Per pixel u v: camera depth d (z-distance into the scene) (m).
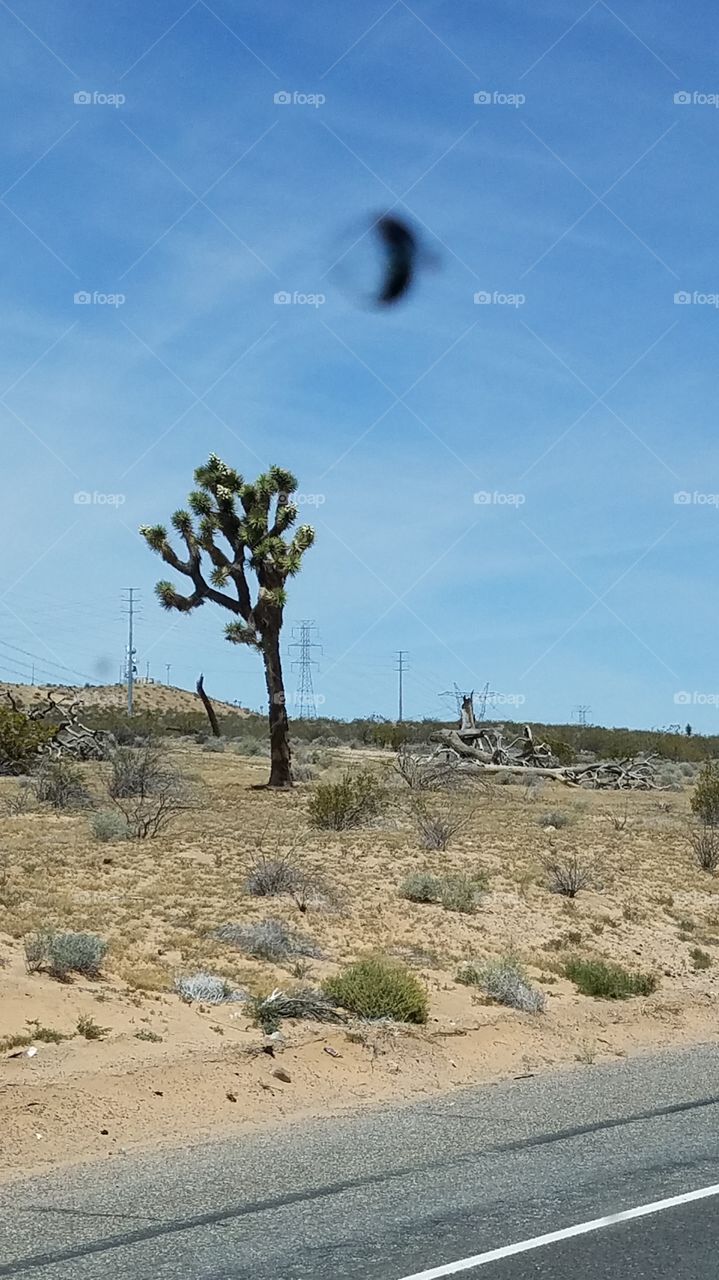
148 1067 10.90
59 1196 7.89
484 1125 9.99
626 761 62.84
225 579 40.84
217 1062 11.28
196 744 74.88
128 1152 9.07
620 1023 15.02
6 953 14.56
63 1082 10.27
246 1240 6.97
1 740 46.44
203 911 18.83
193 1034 12.45
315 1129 9.86
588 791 52.84
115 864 22.98
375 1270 6.46
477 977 16.03
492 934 19.53
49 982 13.38
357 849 27.30
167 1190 8.02
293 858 24.55
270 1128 9.90
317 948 17.02
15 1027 11.84
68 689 134.50
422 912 20.44
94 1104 9.97
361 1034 12.80
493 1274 6.41
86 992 13.25
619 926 21.19
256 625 41.94
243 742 70.25
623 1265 6.55
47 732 48.22
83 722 81.31
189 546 40.88
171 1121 9.95
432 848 27.91
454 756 58.75
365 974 14.14
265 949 16.45
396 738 78.62
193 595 41.25
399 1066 12.18
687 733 106.75
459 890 21.45
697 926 22.00
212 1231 7.14
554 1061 13.09
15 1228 7.22
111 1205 7.68
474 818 36.34
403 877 23.73
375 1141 9.41
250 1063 11.44
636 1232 7.10
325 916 19.28
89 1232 7.14
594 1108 10.66
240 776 49.66
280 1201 7.75
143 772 37.94
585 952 18.94
